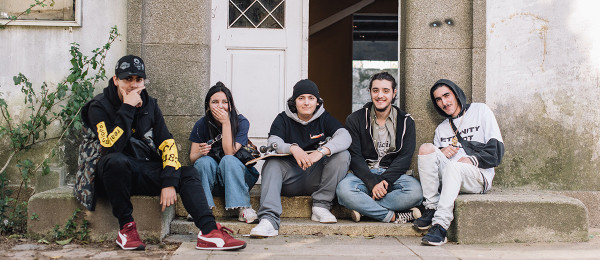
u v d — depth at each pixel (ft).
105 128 11.16
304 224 12.94
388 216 13.20
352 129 13.84
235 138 13.01
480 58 15.02
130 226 11.20
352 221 13.51
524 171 15.07
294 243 11.86
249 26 16.24
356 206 13.07
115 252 10.91
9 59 14.97
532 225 12.44
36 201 12.09
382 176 13.24
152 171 11.75
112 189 10.98
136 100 11.18
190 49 15.03
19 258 10.36
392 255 10.79
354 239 12.46
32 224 12.10
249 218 12.79
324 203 13.41
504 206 12.39
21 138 14.53
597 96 14.92
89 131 11.61
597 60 14.92
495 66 15.14
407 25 15.19
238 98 16.12
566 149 14.97
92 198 11.50
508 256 10.91
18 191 14.73
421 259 10.50
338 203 13.85
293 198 13.89
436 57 15.12
